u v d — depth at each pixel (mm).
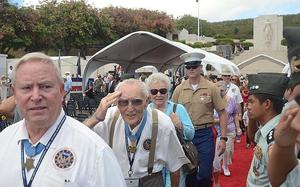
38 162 2213
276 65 36281
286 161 1964
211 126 5805
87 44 41938
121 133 3586
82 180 2195
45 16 39344
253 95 3205
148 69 9562
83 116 9617
